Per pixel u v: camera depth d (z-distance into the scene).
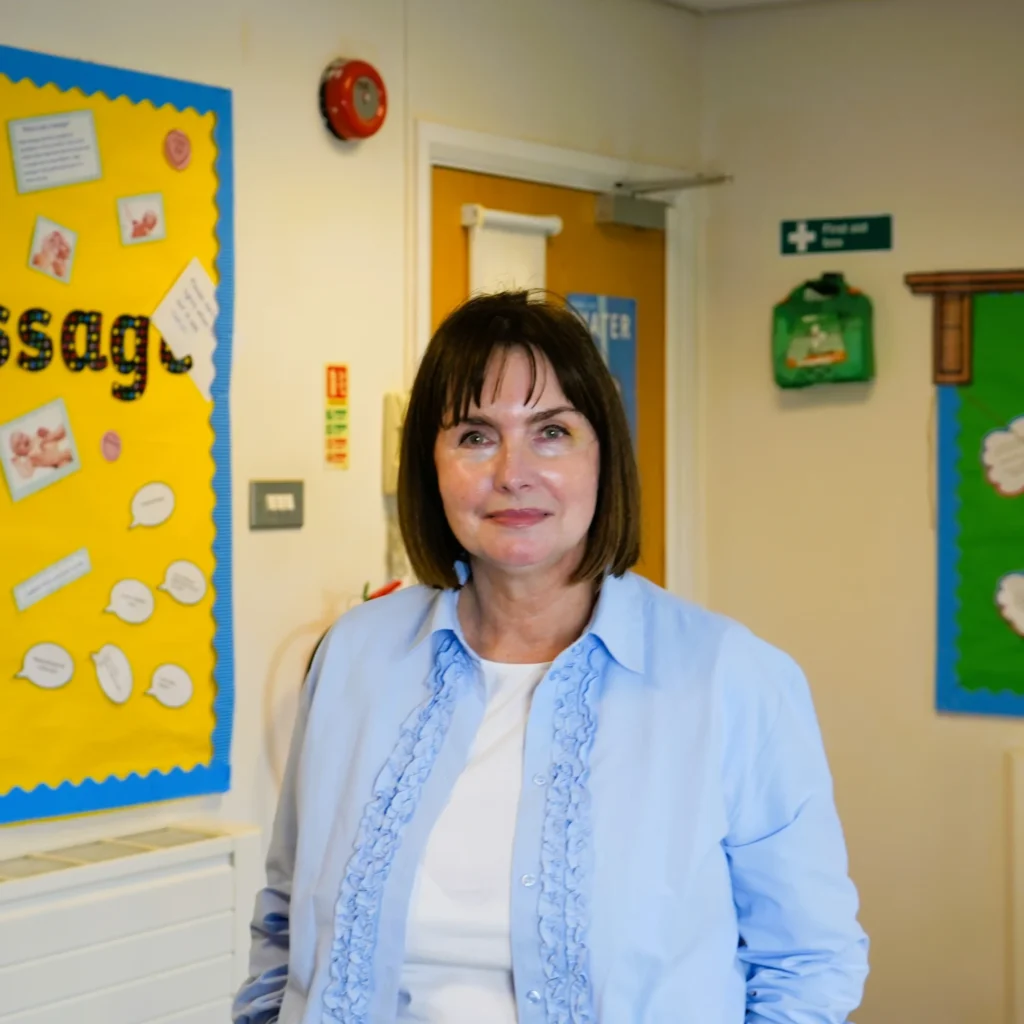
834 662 3.44
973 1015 3.30
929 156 3.33
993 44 3.27
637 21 3.36
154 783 2.32
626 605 1.35
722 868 1.26
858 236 3.39
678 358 3.53
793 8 3.44
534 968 1.21
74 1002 2.04
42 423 2.15
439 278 2.93
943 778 3.33
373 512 2.74
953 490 3.30
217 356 2.41
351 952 1.28
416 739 1.35
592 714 1.30
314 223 2.61
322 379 2.63
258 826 2.45
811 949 1.27
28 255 2.13
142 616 2.30
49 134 2.15
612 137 3.30
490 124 2.99
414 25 2.81
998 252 3.28
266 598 2.53
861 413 3.39
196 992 2.21
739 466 3.54
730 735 1.28
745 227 3.51
